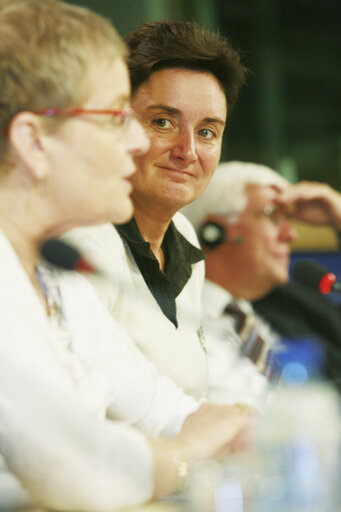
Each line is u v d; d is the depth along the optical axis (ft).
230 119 9.58
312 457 5.38
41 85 5.52
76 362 6.38
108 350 7.03
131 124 6.13
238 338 8.62
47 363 5.49
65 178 5.74
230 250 8.71
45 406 5.40
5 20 5.52
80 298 6.93
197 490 5.17
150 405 7.31
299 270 8.46
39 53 5.48
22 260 6.09
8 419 5.36
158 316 8.58
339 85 26.81
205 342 8.84
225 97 9.21
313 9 25.05
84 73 5.61
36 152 5.66
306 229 12.21
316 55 25.71
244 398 7.95
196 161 8.84
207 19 20.89
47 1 5.68
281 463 5.33
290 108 26.25
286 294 8.89
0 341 5.39
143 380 7.39
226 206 8.67
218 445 6.24
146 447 5.76
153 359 8.45
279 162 26.20
